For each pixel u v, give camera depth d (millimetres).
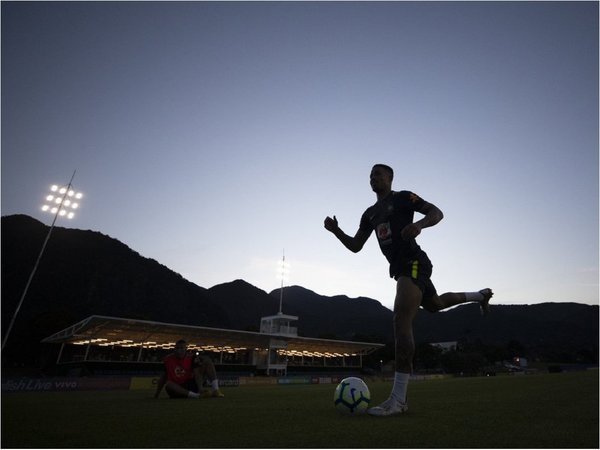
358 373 67562
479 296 4371
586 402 5047
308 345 58219
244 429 2598
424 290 3689
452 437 2225
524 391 8227
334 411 3904
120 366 41031
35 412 4133
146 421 3123
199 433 2449
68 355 60781
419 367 84562
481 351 109625
